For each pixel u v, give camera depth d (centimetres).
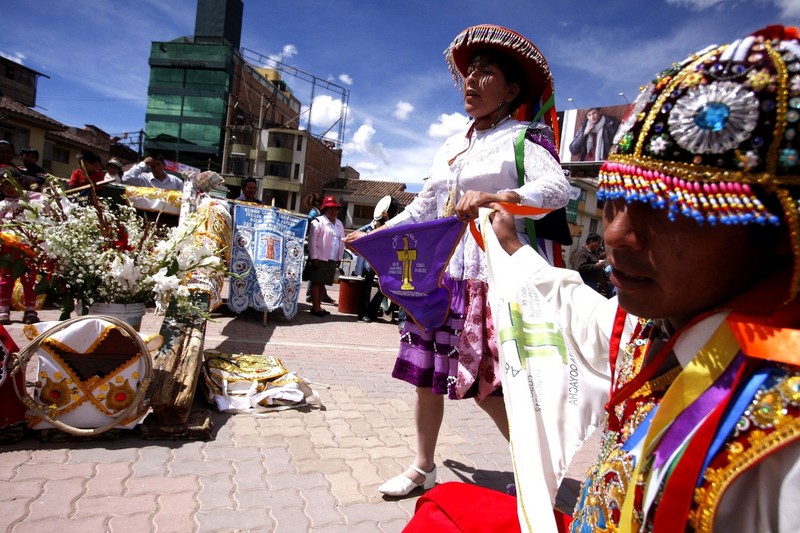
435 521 125
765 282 69
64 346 294
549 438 123
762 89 63
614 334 108
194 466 294
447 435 387
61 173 3522
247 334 684
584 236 2931
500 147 233
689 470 67
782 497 61
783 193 62
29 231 299
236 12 5616
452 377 254
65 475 270
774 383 63
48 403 298
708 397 69
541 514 110
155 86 4984
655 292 75
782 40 67
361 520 257
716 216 65
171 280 321
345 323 873
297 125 4991
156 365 356
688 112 66
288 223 806
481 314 246
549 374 126
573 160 2097
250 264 760
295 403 411
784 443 60
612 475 84
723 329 70
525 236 235
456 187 247
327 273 907
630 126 76
